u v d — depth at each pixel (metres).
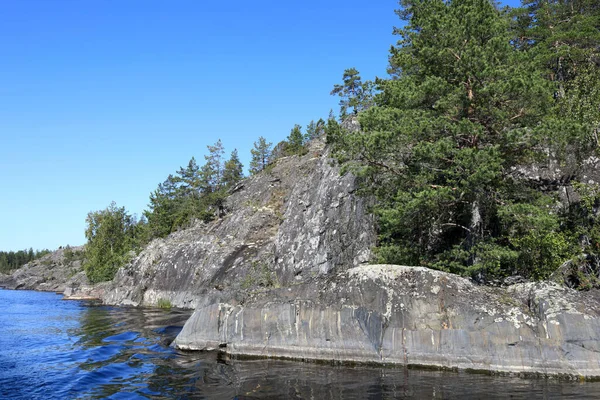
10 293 83.94
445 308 15.13
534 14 38.44
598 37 30.89
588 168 24.28
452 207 21.67
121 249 78.12
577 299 14.36
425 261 21.09
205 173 73.25
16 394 12.80
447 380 12.99
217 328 18.16
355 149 20.48
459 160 18.34
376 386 12.52
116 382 13.88
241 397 11.93
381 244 25.41
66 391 13.01
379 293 16.03
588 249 18.89
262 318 17.20
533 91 18.66
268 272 37.41
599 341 13.25
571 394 11.41
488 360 13.91
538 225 17.88
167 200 69.88
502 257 18.69
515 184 21.72
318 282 17.50
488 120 20.41
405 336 15.12
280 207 49.81
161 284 47.12
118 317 33.62
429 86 20.16
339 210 34.44
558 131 18.06
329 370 14.55
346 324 15.74
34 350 19.88
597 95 24.92
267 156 78.25
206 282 41.31
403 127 19.58
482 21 21.39
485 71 18.94
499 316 14.35
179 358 17.05
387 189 22.83
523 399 11.08
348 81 62.94
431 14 22.67
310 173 42.91
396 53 25.11
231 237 46.97
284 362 15.85
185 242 50.94
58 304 50.75
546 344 13.51
